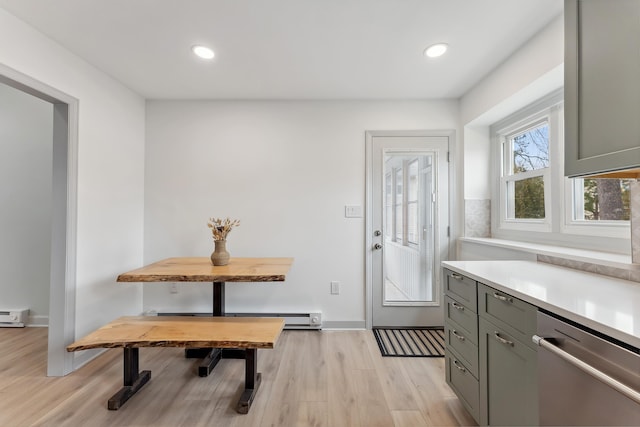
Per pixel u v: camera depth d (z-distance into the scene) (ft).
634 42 3.19
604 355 2.65
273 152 9.45
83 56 6.89
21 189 9.37
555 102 6.56
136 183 9.03
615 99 3.40
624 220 5.22
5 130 9.34
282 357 7.49
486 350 4.52
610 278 4.51
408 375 6.68
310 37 6.14
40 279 9.41
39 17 5.54
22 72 5.69
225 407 5.54
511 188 8.34
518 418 3.80
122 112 8.38
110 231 7.95
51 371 6.56
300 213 9.44
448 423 5.15
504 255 7.06
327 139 9.43
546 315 3.33
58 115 6.70
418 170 9.55
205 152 9.45
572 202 6.24
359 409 5.50
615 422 2.55
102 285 7.66
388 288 9.50
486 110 7.82
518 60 6.55
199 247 9.43
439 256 9.37
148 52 6.73
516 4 5.17
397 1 5.08
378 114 9.41
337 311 9.42
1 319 9.20
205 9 5.30
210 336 5.45
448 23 5.67
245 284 9.39
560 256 5.38
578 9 3.87
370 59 6.98
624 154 3.29
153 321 6.22
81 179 6.99
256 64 7.25
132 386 5.89
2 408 5.48
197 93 8.95
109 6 5.24
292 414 5.35
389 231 9.52
